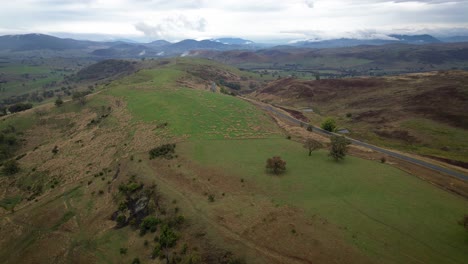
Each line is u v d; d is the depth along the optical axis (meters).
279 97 198.00
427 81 157.12
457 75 154.50
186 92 127.88
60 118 115.06
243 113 104.06
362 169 62.50
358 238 39.06
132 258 43.53
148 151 72.75
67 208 59.28
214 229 42.47
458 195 52.56
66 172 74.88
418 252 36.69
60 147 89.62
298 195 50.62
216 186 54.12
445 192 53.41
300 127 101.38
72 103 127.19
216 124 89.94
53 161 81.50
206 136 80.38
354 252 36.50
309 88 192.88
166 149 70.75
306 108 166.12
